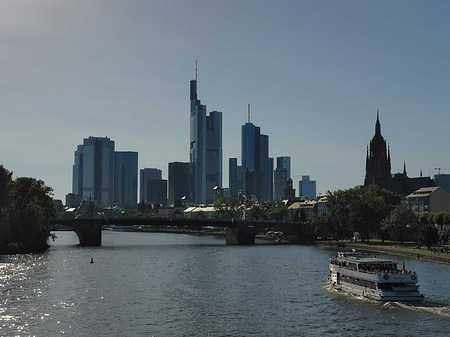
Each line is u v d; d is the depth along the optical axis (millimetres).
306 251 198625
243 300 93438
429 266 135125
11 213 183375
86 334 71062
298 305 88688
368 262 96750
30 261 154000
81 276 122875
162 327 74688
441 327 73562
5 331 72250
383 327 73750
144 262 155375
